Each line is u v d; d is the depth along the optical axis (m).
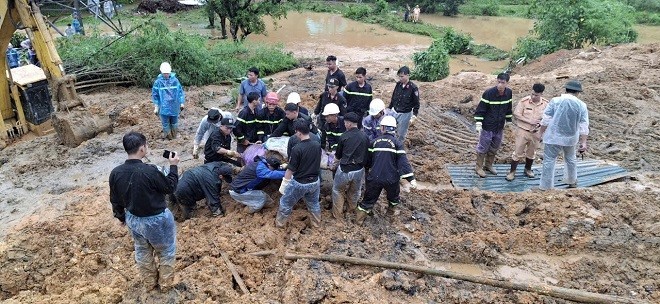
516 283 5.97
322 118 8.51
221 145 7.60
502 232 7.23
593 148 10.14
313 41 27.34
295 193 6.60
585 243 6.93
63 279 6.39
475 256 6.73
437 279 6.15
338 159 7.11
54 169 9.38
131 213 5.19
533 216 7.55
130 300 5.77
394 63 22.62
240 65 19.39
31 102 11.04
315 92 14.79
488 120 8.59
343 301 5.64
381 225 7.23
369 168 7.11
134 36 17.30
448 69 19.41
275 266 6.37
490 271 6.56
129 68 16.23
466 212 7.70
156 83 10.13
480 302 5.81
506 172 9.32
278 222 6.94
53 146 10.47
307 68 20.19
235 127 8.11
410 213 7.56
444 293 5.93
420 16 36.03
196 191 7.16
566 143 7.98
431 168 9.25
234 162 8.05
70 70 15.36
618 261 6.66
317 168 6.58
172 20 30.75
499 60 23.95
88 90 15.41
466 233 7.15
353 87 8.89
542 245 6.99
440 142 10.62
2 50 10.40
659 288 6.08
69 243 6.83
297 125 6.43
